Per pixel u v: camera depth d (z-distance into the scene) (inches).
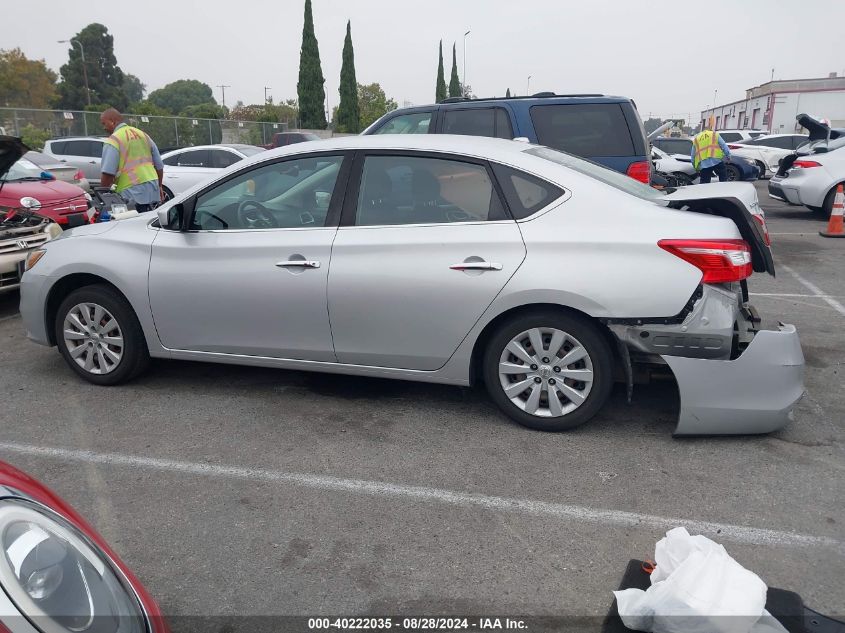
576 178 150.6
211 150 551.2
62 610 57.5
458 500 129.4
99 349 183.5
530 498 129.7
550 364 151.2
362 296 156.6
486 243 148.5
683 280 138.8
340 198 161.2
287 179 166.4
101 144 631.2
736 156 721.0
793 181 499.2
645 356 143.9
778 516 122.7
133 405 174.2
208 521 123.3
